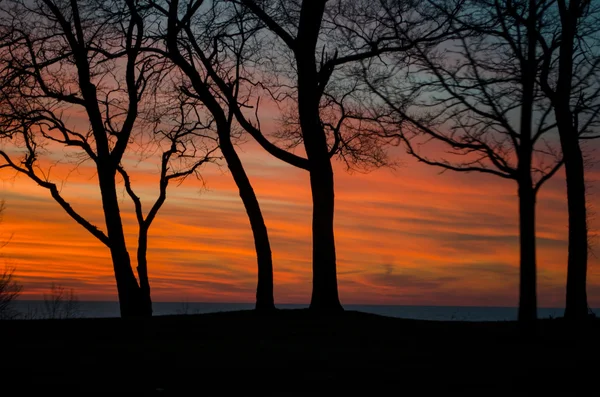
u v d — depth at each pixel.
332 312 18.28
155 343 13.57
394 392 9.31
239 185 19.78
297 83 20.66
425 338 14.34
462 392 9.24
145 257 24.23
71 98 21.55
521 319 12.67
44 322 16.97
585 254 16.86
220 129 19.80
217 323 16.73
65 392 9.08
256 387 9.66
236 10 19.86
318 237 18.67
